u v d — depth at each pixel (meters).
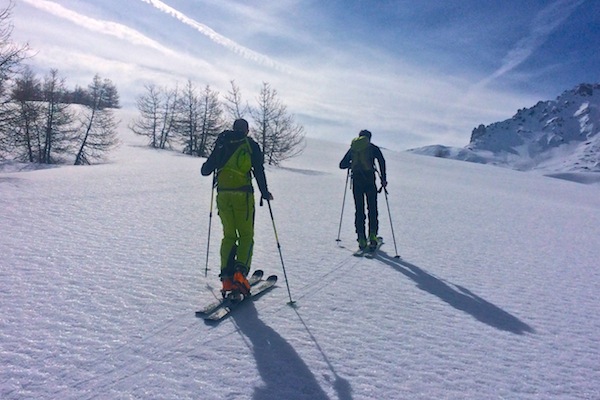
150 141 54.44
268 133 35.75
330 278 5.13
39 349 2.99
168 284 4.47
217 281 4.66
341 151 62.34
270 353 3.16
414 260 6.34
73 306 3.75
